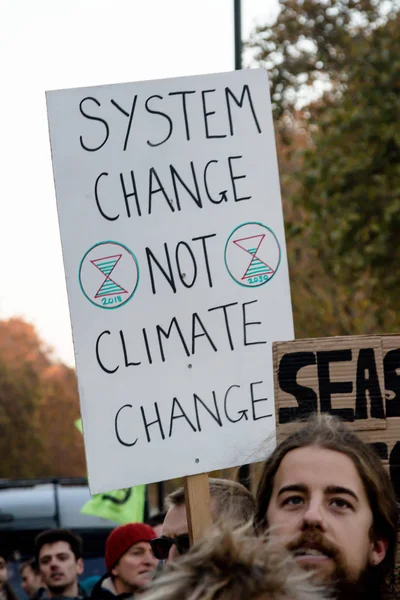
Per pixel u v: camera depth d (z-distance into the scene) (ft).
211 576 7.59
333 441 10.36
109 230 14.56
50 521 47.50
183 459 14.20
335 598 9.73
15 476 163.94
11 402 166.50
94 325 14.26
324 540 9.92
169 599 7.57
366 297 55.31
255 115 15.40
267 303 14.88
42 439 170.50
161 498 51.52
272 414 14.57
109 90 14.92
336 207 50.37
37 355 225.56
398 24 52.03
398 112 49.65
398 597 10.62
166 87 15.15
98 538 47.37
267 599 7.52
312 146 55.83
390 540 10.36
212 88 15.33
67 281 14.34
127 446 14.08
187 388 14.40
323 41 58.70
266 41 59.16
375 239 50.24
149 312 14.47
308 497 10.13
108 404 14.12
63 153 14.65
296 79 59.06
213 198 15.02
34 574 35.37
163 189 14.88
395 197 48.98
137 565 23.21
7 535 47.21
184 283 14.66
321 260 55.31
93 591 20.15
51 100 14.71
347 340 12.48
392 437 12.27
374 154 49.39
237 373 14.61
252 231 15.06
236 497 13.87
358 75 51.21
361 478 10.20
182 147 15.07
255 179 15.23
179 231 14.80
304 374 12.49
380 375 12.37
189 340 14.53
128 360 14.29
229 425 14.44
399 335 12.48
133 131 14.92
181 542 14.80
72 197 14.56
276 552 7.91
